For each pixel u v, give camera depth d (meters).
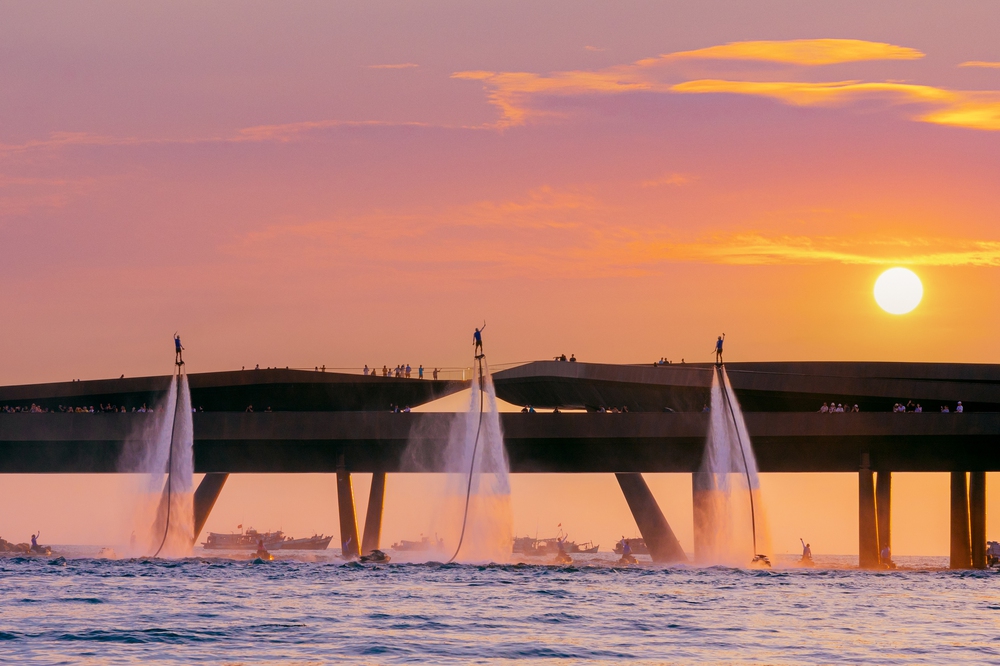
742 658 59.84
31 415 147.88
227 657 57.41
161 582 96.31
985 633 70.56
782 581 109.75
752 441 145.62
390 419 147.25
